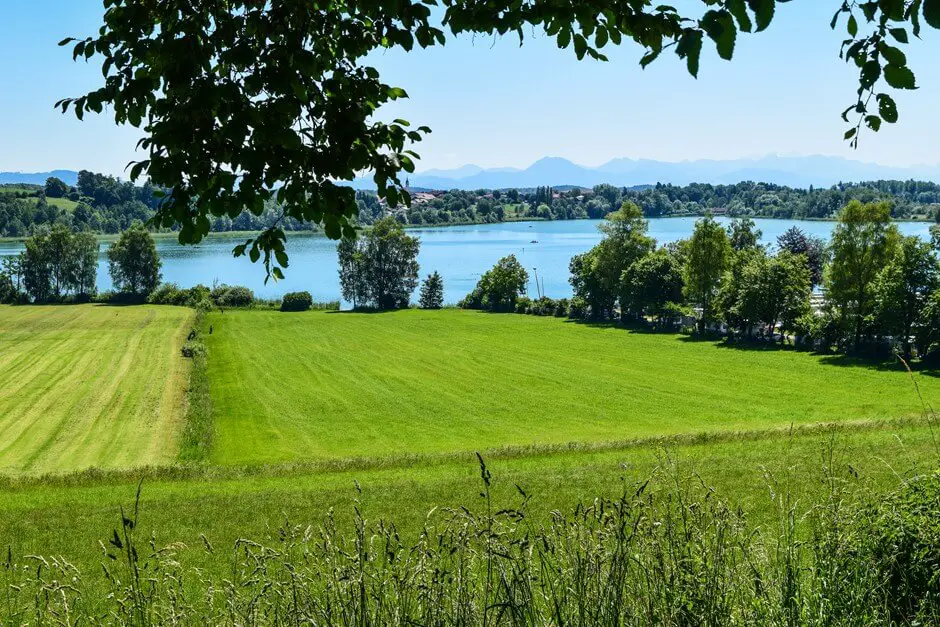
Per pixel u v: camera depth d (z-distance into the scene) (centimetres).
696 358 6581
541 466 2406
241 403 5131
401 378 6009
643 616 409
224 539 1645
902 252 5641
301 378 6012
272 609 412
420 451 3875
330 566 413
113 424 4400
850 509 498
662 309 8506
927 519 481
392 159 487
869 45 368
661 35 407
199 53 417
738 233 11019
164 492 2295
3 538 1758
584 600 402
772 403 4809
